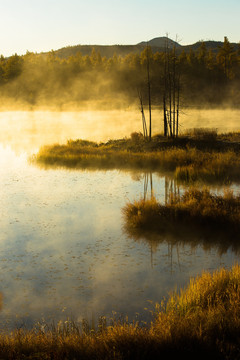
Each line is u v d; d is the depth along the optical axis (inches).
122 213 477.7
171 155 860.6
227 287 246.8
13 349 184.4
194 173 682.2
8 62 4640.8
